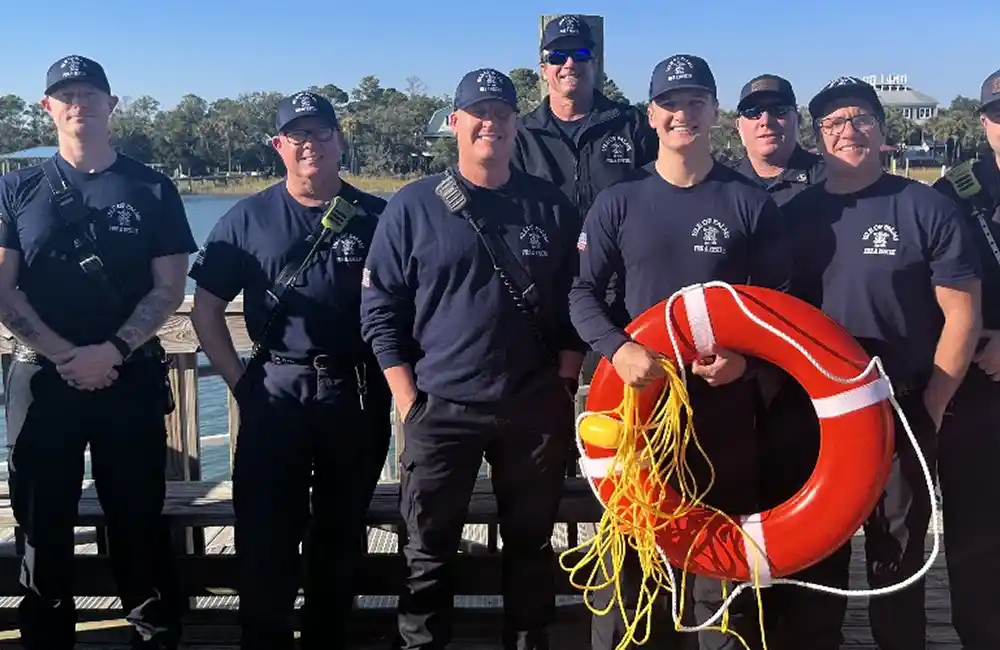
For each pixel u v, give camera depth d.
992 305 2.53
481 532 3.99
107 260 2.62
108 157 2.69
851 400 2.21
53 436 2.61
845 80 2.41
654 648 2.57
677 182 2.37
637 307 2.39
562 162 3.40
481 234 2.43
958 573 2.63
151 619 2.76
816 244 2.45
